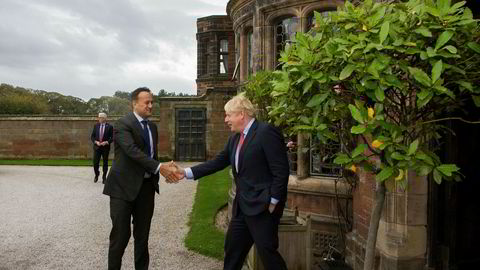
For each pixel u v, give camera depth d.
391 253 3.61
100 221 6.48
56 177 11.55
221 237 5.54
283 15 6.04
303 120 2.34
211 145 16.02
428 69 2.19
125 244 3.77
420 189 3.59
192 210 7.36
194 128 16.23
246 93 4.35
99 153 10.41
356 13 2.16
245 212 2.97
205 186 9.81
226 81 17.92
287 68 2.44
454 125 3.88
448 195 3.79
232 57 17.97
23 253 4.86
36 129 16.56
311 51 2.25
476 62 2.11
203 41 18.56
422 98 1.91
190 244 5.21
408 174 3.57
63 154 16.59
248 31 7.55
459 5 2.00
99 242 5.34
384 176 1.97
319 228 5.28
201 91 18.31
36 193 8.96
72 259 4.66
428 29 2.00
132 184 3.76
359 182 4.49
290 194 5.70
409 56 2.14
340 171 5.14
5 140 16.53
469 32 2.04
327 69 2.19
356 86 2.09
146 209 3.96
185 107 16.20
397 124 2.20
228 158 3.46
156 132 4.15
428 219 3.71
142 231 3.96
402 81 2.13
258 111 4.18
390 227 3.69
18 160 16.19
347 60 2.03
